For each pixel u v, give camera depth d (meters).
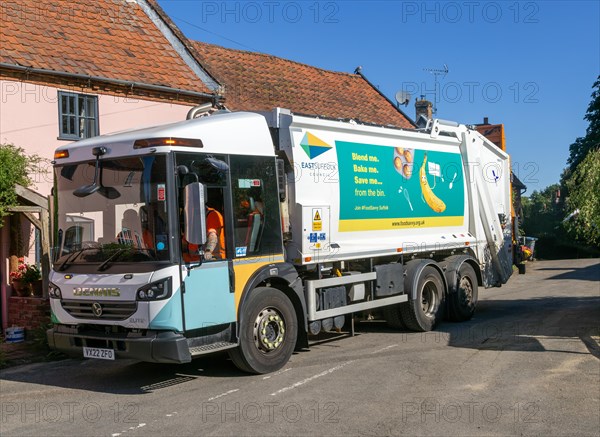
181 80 15.27
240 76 19.22
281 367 8.58
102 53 14.36
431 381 7.79
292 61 21.81
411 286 11.27
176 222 7.36
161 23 16.34
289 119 9.20
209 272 7.69
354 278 10.11
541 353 9.22
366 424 6.20
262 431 6.08
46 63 12.80
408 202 11.52
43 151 12.62
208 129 7.96
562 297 17.00
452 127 12.85
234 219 8.09
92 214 7.86
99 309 7.57
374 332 11.50
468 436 5.84
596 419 6.27
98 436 6.11
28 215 10.95
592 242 10.27
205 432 6.10
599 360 8.70
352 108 21.22
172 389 7.83
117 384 8.21
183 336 7.35
